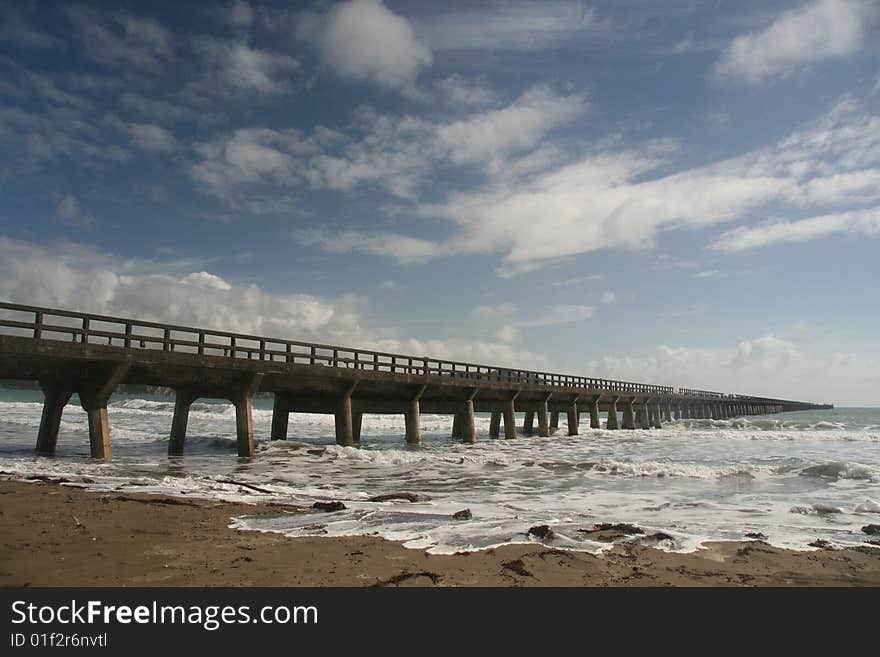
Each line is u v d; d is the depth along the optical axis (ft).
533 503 37.68
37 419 117.39
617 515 33.65
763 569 22.30
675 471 53.62
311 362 66.28
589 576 20.71
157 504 30.89
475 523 28.45
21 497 31.37
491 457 64.90
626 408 155.12
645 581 20.42
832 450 83.82
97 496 32.37
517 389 104.12
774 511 35.83
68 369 50.21
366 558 21.81
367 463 59.00
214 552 22.12
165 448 67.82
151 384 54.13
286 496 36.24
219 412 175.52
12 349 42.50
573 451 80.38
